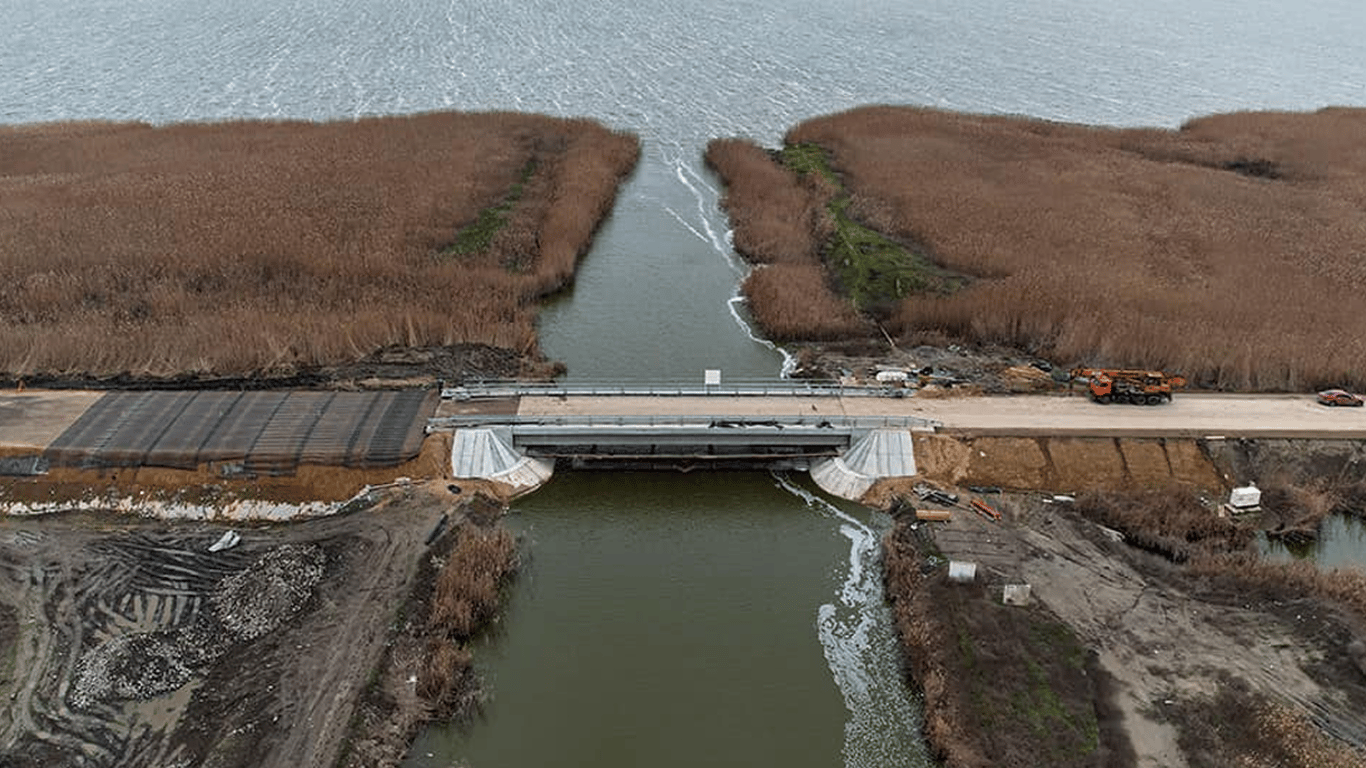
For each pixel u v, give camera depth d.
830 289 63.84
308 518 39.62
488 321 55.34
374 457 41.88
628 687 32.06
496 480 42.47
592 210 76.81
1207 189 82.81
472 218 73.62
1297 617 33.81
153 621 33.69
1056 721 29.92
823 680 32.62
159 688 30.66
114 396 45.44
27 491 39.94
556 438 44.16
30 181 77.19
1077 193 80.88
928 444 43.81
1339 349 50.78
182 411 44.22
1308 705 30.25
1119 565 37.12
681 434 44.12
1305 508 40.66
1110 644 33.00
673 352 56.12
